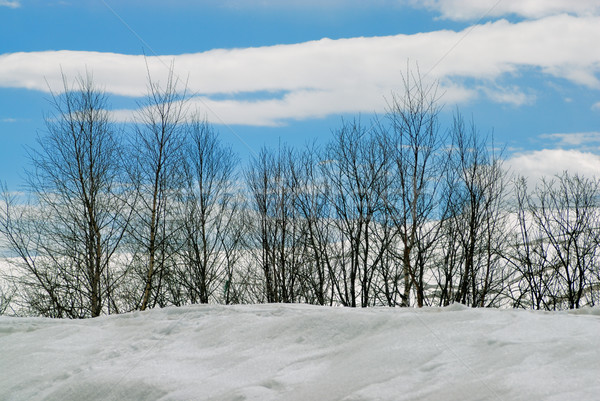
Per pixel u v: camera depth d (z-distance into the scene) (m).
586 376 3.74
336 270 25.47
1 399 6.00
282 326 6.61
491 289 22.47
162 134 22.38
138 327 7.95
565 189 23.02
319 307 8.40
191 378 5.54
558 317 5.52
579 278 21.53
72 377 6.09
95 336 7.78
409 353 4.88
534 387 3.69
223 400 4.85
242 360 5.86
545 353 4.29
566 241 22.62
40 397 5.82
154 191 22.17
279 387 4.91
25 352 7.27
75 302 21.81
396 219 21.72
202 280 23.86
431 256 22.34
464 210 22.14
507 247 22.98
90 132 21.50
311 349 5.89
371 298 24.78
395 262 22.88
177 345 6.84
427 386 4.17
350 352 5.43
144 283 23.16
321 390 4.60
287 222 25.70
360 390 4.32
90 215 21.11
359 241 23.56
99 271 21.16
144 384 5.46
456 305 6.86
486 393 3.79
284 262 25.28
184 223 23.75
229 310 8.46
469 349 4.75
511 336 4.88
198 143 24.50
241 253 25.73
